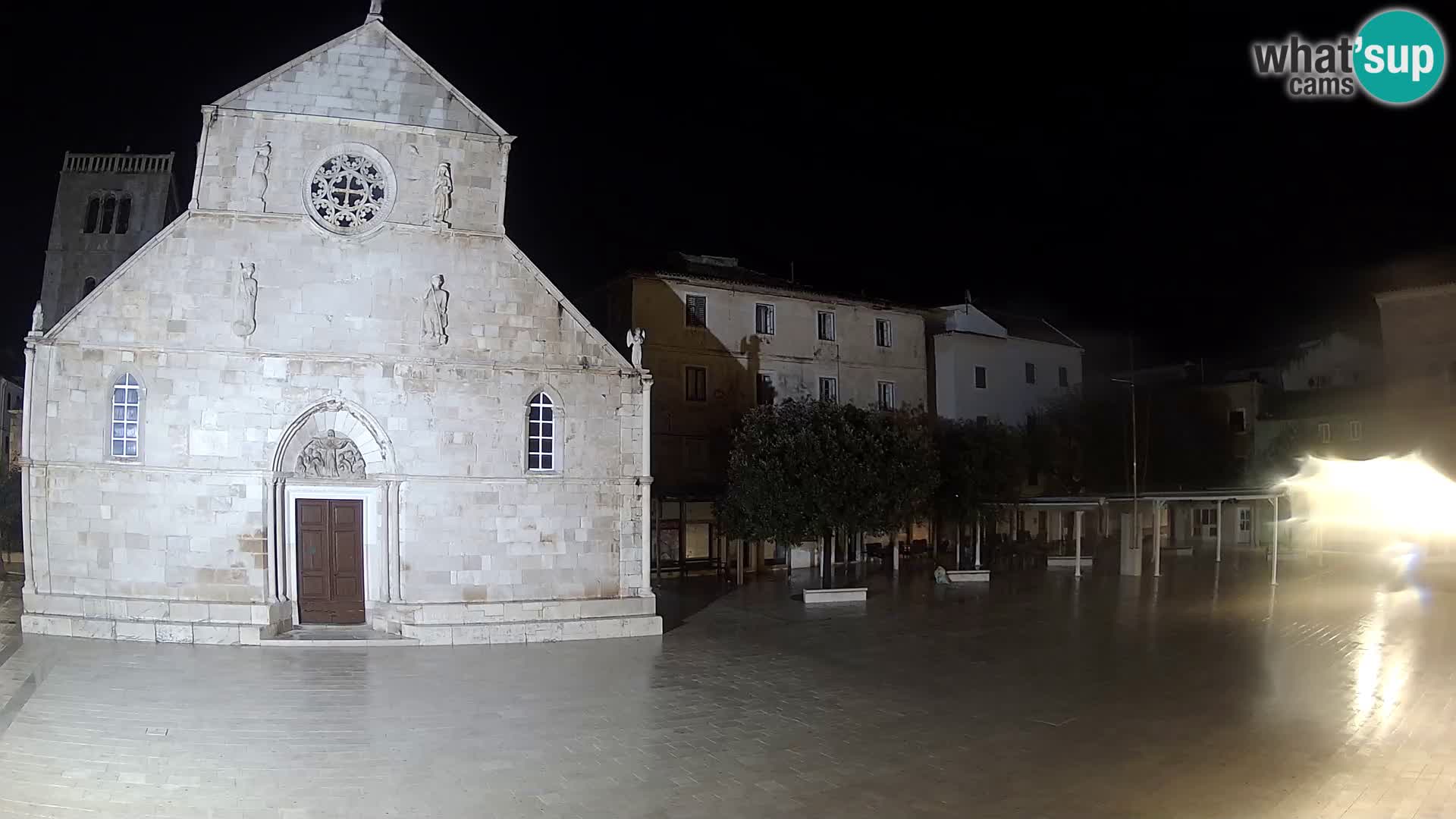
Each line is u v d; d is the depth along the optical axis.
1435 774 16.44
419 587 29.12
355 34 29.92
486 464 29.81
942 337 59.47
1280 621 32.78
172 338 28.14
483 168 30.58
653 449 47.03
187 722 19.67
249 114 28.81
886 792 15.88
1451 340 54.31
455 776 16.67
